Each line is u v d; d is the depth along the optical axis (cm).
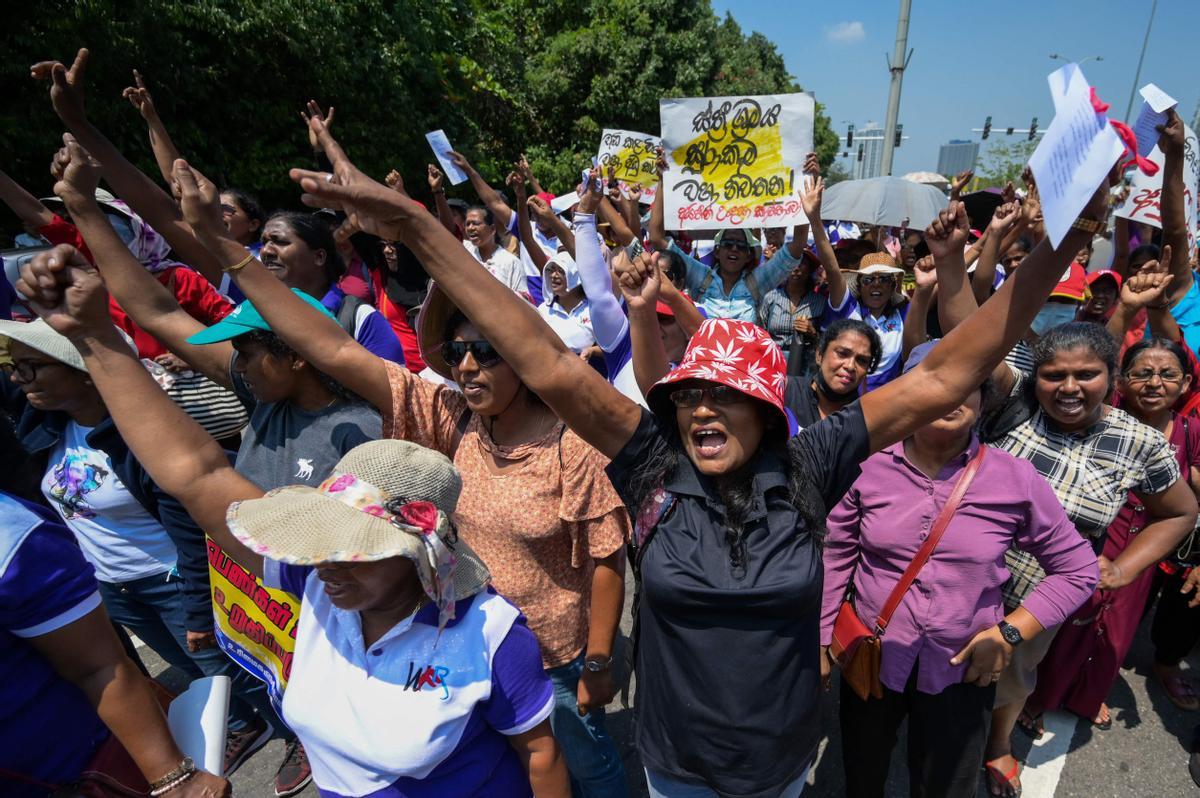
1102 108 111
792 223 418
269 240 267
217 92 766
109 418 206
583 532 192
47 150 584
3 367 204
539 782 148
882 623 205
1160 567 287
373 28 909
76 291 130
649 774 177
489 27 1383
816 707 162
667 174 429
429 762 136
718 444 147
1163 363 258
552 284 411
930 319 461
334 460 193
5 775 123
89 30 581
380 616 140
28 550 118
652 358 211
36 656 125
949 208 203
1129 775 269
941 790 213
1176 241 312
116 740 137
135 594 260
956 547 194
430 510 128
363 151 938
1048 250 131
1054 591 193
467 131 1237
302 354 182
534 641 145
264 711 254
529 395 192
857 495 209
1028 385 243
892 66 1292
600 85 1593
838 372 266
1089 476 226
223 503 149
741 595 144
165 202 249
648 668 166
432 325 195
